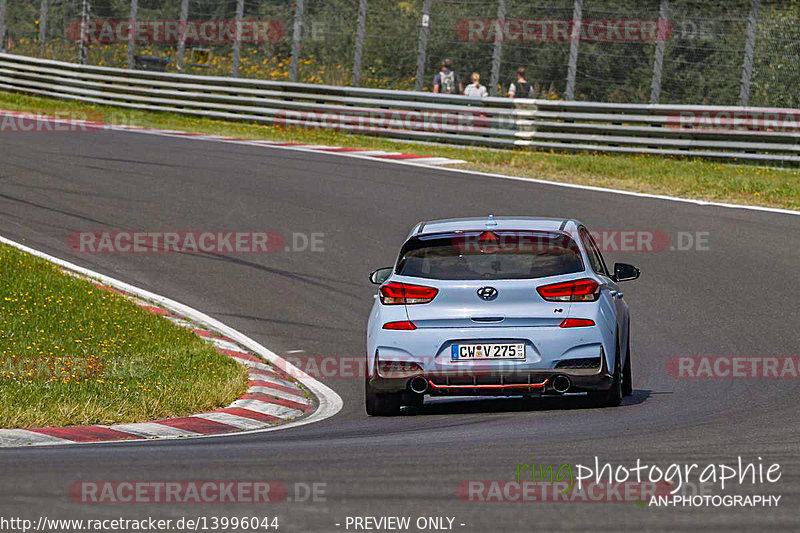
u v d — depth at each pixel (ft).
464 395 92.22
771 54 305.32
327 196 220.64
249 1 367.66
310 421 97.96
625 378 104.37
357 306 154.10
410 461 68.23
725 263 171.32
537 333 90.84
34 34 402.72
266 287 162.91
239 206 211.41
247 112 333.42
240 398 107.65
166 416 97.81
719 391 105.91
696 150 273.13
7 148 260.01
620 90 332.39
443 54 350.02
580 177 246.47
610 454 70.03
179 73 356.38
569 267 92.94
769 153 263.70
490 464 66.80
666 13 279.69
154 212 205.67
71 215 200.54
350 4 360.28
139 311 140.56
